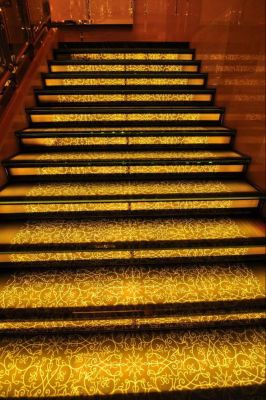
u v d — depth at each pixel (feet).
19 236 5.80
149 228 6.07
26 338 5.02
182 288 5.24
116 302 4.99
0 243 5.61
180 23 13.88
